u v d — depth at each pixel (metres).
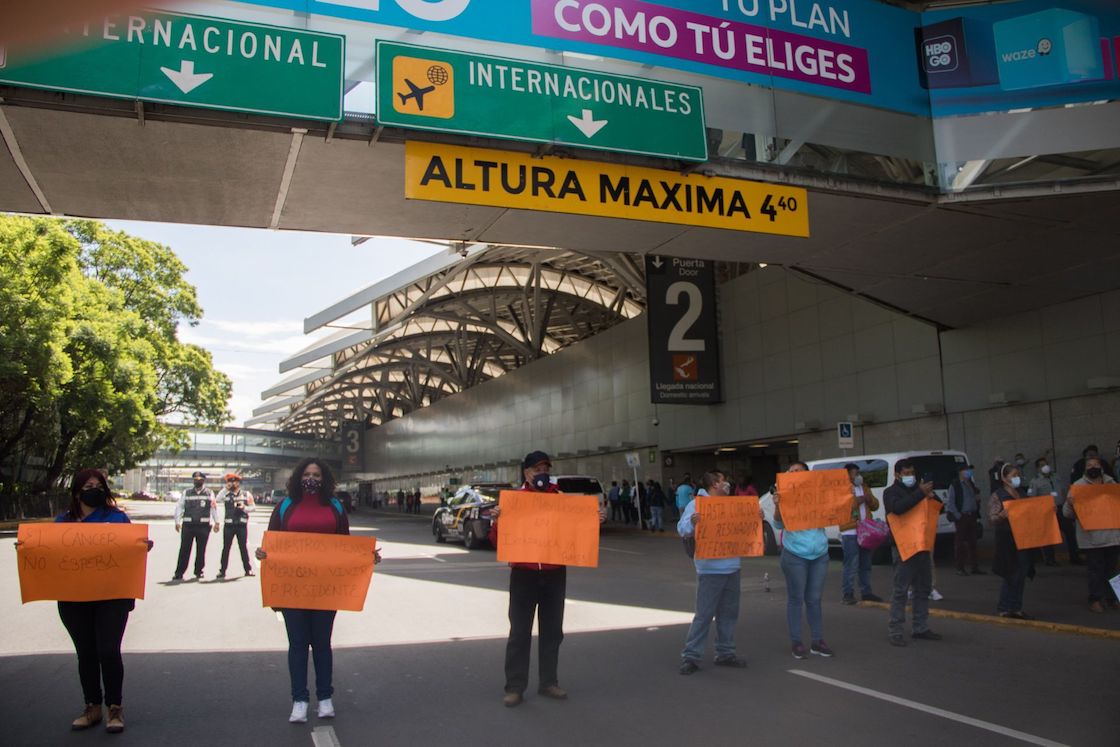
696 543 6.96
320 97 8.84
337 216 11.59
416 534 32.09
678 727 5.42
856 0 12.50
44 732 5.40
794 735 5.22
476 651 8.09
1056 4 12.59
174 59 8.40
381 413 115.88
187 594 12.52
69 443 46.34
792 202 11.39
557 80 10.05
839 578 14.01
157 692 6.46
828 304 24.97
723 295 29.67
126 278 49.44
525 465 6.45
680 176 10.84
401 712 5.85
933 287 16.73
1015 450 18.94
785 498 7.57
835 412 24.53
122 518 5.77
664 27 11.09
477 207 11.02
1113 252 14.62
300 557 5.63
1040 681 6.52
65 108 8.34
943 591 11.73
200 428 58.25
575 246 12.96
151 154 9.51
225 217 11.62
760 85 11.64
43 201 10.91
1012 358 19.11
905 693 6.21
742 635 8.70
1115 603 9.61
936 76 12.66
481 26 9.98
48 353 31.98
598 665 7.33
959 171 12.38
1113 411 16.86
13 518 41.38
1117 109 12.31
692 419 31.64
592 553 6.18
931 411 20.88
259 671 7.23
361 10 9.45
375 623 9.80
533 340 45.31
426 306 47.88
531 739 5.20
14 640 8.84
